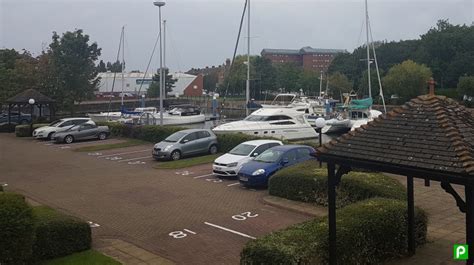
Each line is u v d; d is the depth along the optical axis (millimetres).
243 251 8094
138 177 19547
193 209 14180
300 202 14500
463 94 62844
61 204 15031
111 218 13359
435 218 12570
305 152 18109
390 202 10195
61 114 49500
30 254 8930
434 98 8008
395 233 9500
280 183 15094
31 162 23891
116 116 53594
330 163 8023
